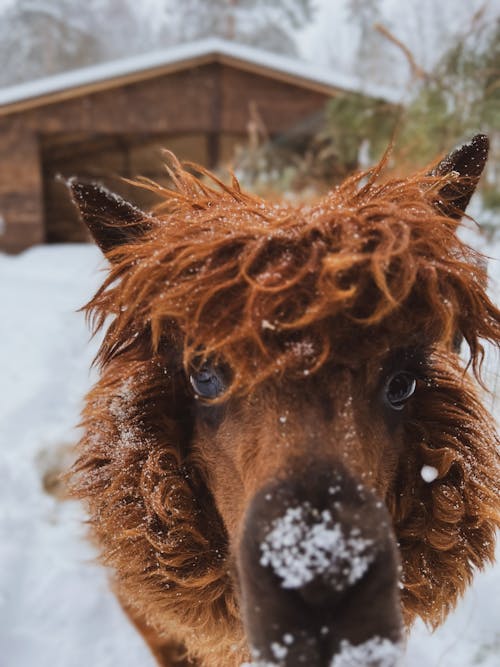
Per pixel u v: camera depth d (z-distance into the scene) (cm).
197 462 40
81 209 41
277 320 30
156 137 346
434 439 40
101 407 42
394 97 175
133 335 41
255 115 259
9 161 288
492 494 41
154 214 50
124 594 49
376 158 154
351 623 27
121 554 43
